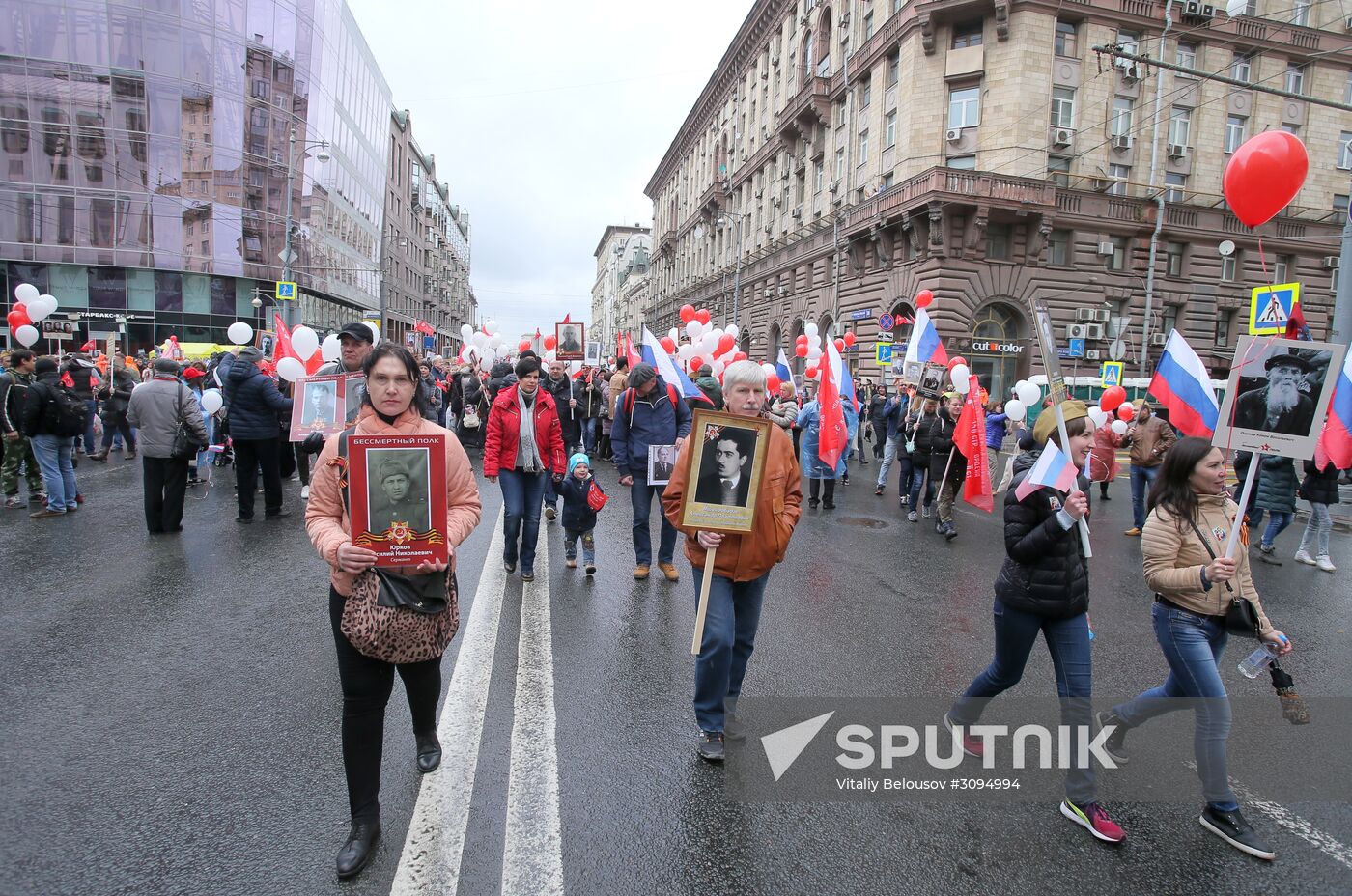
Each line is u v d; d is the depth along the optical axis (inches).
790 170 1376.7
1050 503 117.4
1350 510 438.3
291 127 1397.6
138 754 124.1
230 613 194.1
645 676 161.9
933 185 851.4
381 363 101.0
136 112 1200.8
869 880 99.0
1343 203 1040.2
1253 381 115.6
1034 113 876.0
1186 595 117.6
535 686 155.6
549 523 327.6
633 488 239.8
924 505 377.7
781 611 213.6
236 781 116.8
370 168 1902.1
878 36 1005.2
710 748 126.4
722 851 104.0
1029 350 908.0
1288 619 223.6
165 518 277.7
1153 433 331.6
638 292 3644.2
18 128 1139.9
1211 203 976.9
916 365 428.1
